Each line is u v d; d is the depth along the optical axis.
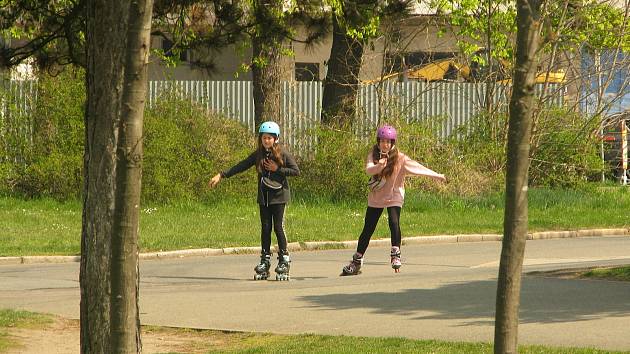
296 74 100.75
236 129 71.38
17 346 25.89
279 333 27.45
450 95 80.12
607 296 32.53
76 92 69.25
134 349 16.31
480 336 26.44
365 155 70.69
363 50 79.19
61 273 44.16
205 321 29.89
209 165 68.19
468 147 75.19
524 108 14.84
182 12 41.72
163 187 66.75
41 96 69.50
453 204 69.31
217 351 25.06
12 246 50.91
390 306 31.92
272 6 46.22
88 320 20.64
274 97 79.94
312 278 41.59
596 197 73.12
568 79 78.81
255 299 34.25
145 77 15.93
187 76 93.06
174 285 39.81
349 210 67.38
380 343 25.20
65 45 36.12
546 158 75.44
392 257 42.12
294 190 70.25
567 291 33.66
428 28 84.88
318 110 78.94
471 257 49.41
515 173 14.95
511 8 79.50
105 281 20.50
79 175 69.00
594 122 76.44
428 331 27.33
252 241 53.72
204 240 53.50
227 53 95.50
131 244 16.09
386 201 41.84
